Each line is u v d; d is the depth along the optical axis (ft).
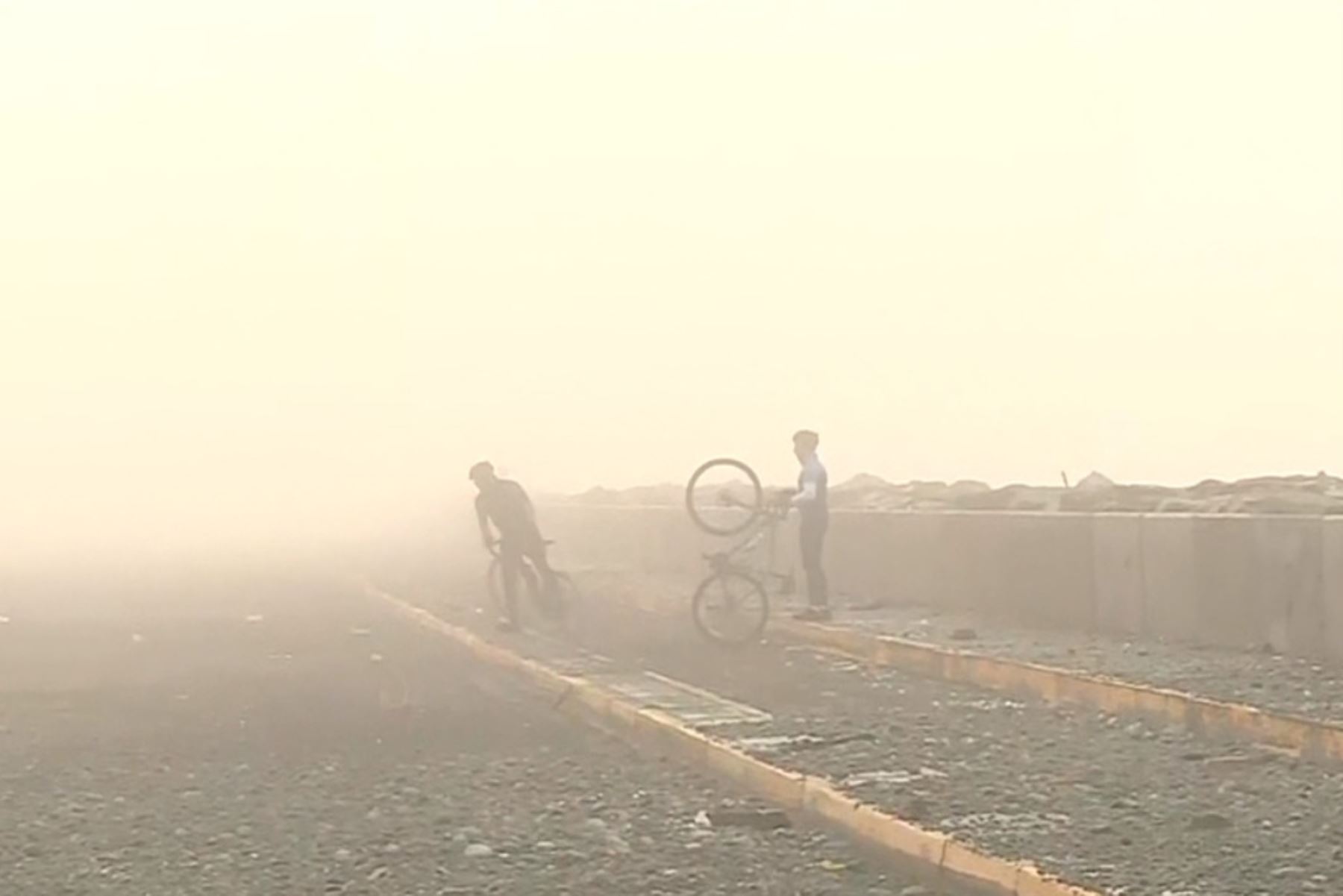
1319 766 43.34
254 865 36.40
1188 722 50.08
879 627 76.54
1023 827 36.29
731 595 75.66
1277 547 61.26
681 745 49.24
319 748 51.34
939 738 48.91
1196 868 32.32
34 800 44.37
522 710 59.16
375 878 34.88
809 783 41.37
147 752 51.21
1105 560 71.20
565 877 34.42
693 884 33.53
